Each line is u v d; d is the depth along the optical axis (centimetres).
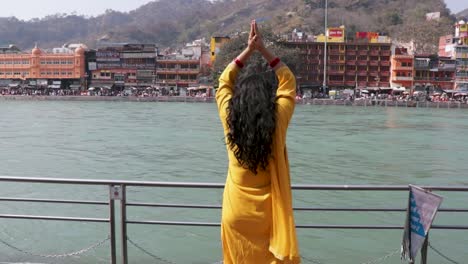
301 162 2381
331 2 18350
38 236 1052
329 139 3503
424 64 10231
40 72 11000
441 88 10288
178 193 1488
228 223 328
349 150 2881
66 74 10931
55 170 2130
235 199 324
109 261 884
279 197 314
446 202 1417
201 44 12388
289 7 19012
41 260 878
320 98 9631
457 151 2902
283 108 319
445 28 13550
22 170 2128
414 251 452
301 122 5150
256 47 345
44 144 3052
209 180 1898
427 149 2980
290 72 336
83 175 2012
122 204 502
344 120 5503
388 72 10594
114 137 3469
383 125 4853
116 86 10981
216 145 3006
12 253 922
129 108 7544
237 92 321
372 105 9069
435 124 5069
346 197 1462
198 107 7962
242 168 321
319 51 10469
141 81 10969
